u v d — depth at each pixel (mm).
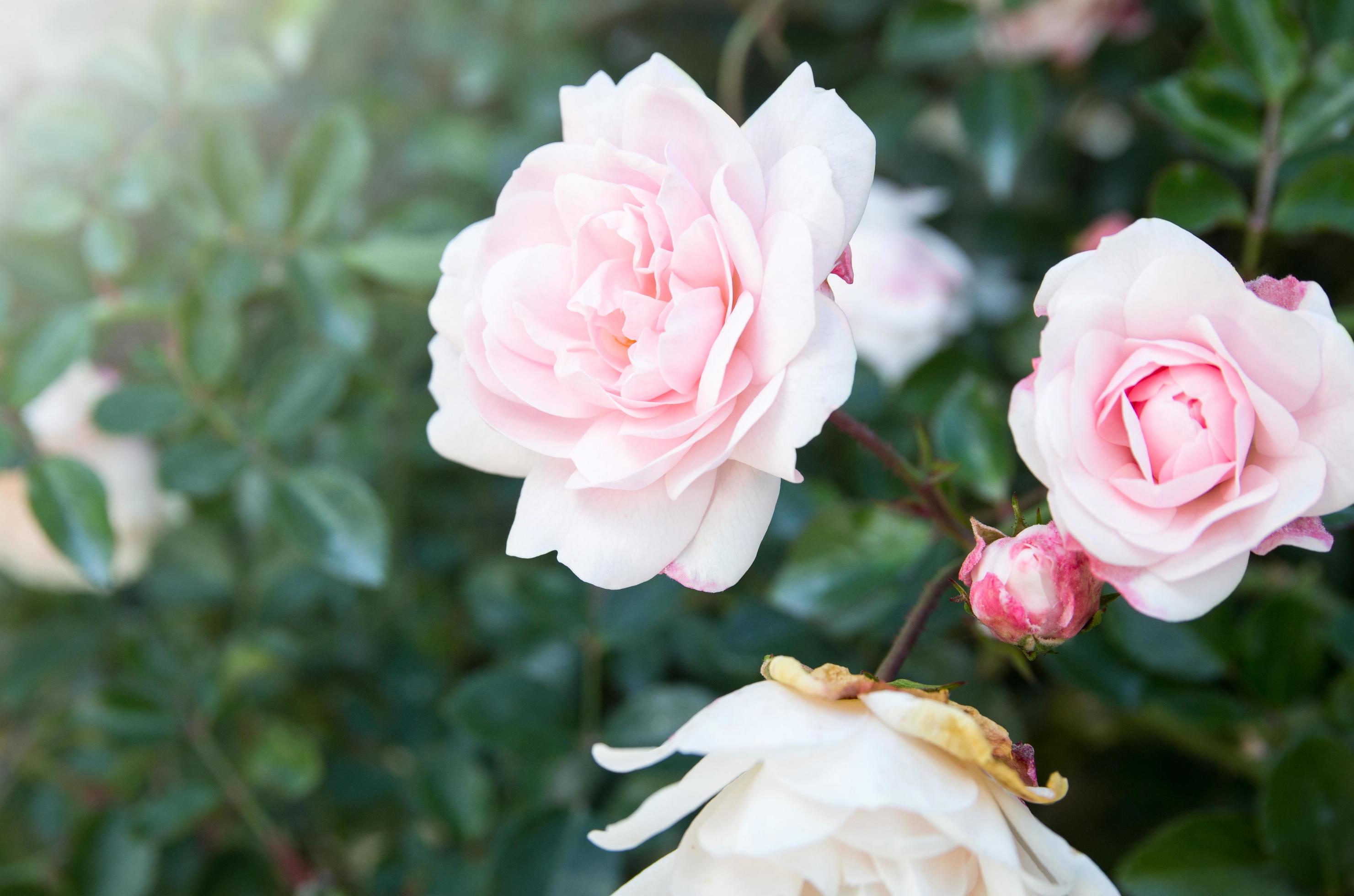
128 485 627
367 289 618
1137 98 569
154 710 583
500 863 519
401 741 602
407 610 633
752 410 411
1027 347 610
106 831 569
